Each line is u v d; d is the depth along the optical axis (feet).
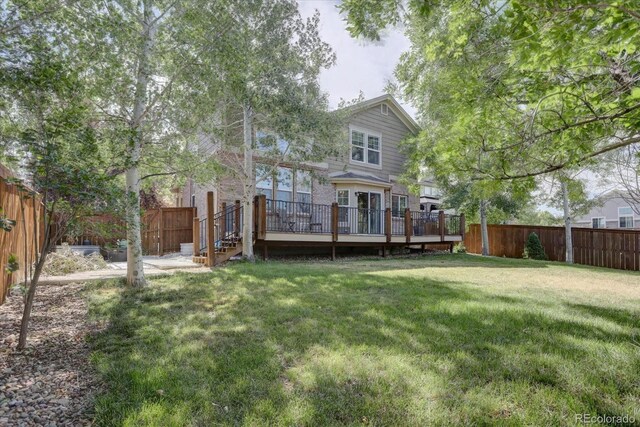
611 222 67.26
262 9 25.13
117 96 17.25
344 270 25.40
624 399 7.38
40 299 16.17
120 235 13.74
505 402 7.21
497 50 11.82
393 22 12.14
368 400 7.22
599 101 11.55
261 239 30.50
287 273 22.63
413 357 9.32
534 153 13.70
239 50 19.48
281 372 8.47
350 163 45.55
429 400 7.25
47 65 10.51
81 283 19.60
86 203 10.23
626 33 7.81
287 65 26.94
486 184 14.29
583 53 10.00
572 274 28.73
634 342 10.51
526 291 19.19
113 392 7.48
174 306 14.57
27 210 19.63
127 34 16.38
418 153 19.26
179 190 49.11
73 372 8.55
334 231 35.22
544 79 11.98
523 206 52.70
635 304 16.49
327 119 30.07
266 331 11.39
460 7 10.04
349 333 11.18
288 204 37.65
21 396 7.36
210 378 8.07
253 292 17.12
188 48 18.35
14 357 9.41
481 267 31.55
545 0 7.68
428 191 69.62
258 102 25.85
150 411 6.71
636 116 10.81
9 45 10.35
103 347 10.07
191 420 6.46
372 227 43.42
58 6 13.62
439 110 21.49
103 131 14.25
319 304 14.87
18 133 10.55
